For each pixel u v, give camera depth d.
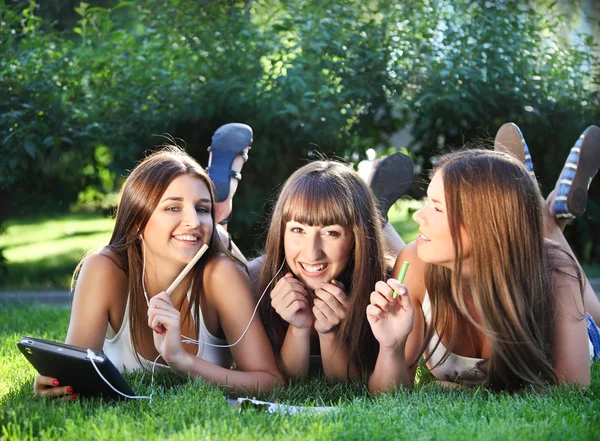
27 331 4.22
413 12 6.38
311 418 2.33
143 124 6.24
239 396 2.73
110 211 6.78
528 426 2.22
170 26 6.31
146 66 6.27
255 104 6.07
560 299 2.72
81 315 2.85
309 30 6.14
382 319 2.68
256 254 6.55
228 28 6.25
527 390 2.71
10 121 6.00
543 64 6.66
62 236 11.09
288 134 6.25
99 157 6.57
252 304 2.94
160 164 2.87
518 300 2.62
